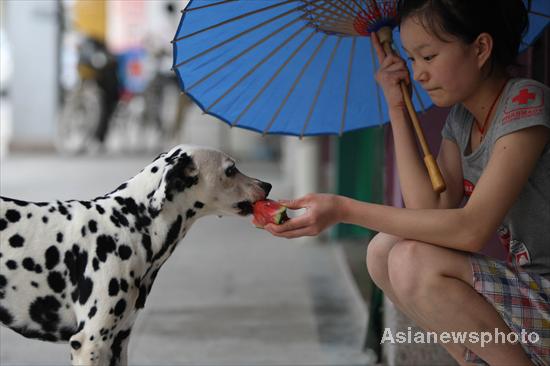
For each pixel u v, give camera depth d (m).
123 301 3.70
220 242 9.77
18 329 3.75
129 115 21.64
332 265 8.51
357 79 4.31
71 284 3.70
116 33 23.22
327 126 4.44
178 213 3.85
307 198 3.48
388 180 6.04
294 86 4.27
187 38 3.91
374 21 3.82
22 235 3.65
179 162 3.77
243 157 18.30
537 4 3.98
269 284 7.57
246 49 4.08
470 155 3.61
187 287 7.39
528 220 3.50
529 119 3.28
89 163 17.38
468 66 3.36
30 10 19.78
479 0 3.31
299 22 4.03
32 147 20.03
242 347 5.59
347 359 5.35
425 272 3.38
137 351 5.45
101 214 3.76
